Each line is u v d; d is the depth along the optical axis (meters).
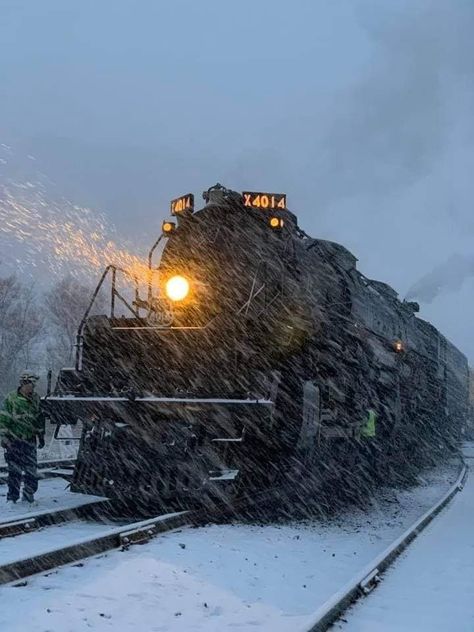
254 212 11.56
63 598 5.55
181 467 9.38
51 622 5.02
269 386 9.90
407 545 9.09
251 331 10.23
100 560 6.87
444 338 28.08
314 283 11.69
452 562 8.11
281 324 10.45
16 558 6.24
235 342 10.05
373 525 11.27
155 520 8.39
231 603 5.92
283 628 5.30
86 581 6.06
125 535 7.64
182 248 12.09
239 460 9.88
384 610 6.03
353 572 7.72
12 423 10.70
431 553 8.66
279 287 10.83
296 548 8.56
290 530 9.64
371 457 14.99
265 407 9.24
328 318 12.16
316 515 11.15
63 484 13.34
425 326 23.55
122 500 9.59
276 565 7.54
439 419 25.92
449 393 29.73
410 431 19.20
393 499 14.48
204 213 12.02
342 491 12.68
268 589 6.60
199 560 7.14
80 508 9.67
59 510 9.21
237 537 8.59
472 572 7.58
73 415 9.93
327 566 7.88
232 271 11.34
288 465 10.35
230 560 7.36
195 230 12.05
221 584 6.46
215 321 10.17
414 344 20.31
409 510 13.48
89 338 10.67
